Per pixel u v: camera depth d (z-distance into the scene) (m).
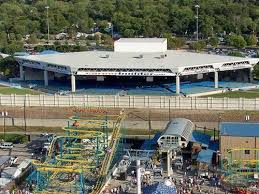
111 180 182.12
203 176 182.38
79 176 178.38
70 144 199.88
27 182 180.00
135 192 171.25
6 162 195.00
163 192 162.62
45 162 181.38
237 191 169.38
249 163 184.00
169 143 198.88
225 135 189.88
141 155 195.62
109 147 192.75
